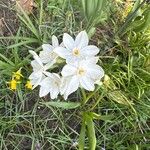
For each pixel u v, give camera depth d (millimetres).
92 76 151
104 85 169
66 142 170
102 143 174
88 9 175
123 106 177
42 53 159
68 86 151
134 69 180
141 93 177
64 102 165
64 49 153
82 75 151
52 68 170
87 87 151
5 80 177
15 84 169
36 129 173
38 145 170
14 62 179
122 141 174
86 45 155
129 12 185
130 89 179
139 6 166
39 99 177
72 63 150
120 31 181
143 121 176
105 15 182
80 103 169
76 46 154
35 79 158
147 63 179
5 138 172
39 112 176
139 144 173
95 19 172
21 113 174
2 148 170
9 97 176
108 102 176
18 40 182
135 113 171
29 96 178
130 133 175
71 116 177
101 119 167
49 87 159
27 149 173
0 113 176
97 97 174
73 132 174
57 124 175
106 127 175
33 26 177
